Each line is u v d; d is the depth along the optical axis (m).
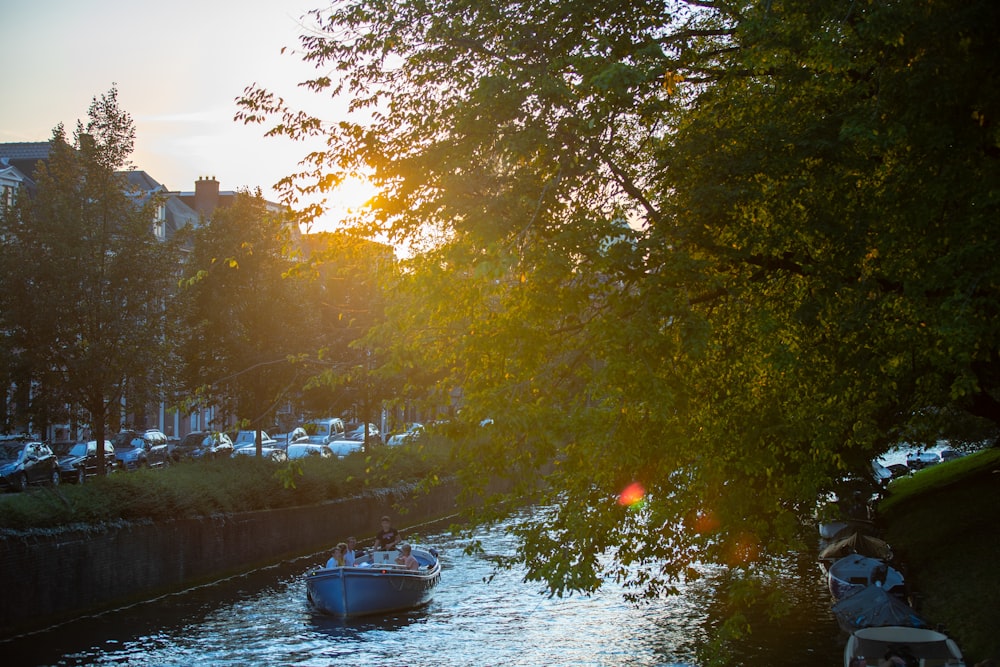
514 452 12.56
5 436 37.81
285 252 13.62
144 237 32.28
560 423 11.30
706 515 12.95
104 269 31.83
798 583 30.41
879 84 11.93
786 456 14.17
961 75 11.45
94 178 32.06
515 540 41.16
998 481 37.38
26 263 30.97
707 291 12.80
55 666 22.20
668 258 11.57
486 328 12.11
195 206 75.44
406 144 13.01
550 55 12.80
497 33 13.20
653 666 22.34
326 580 28.02
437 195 12.38
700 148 12.55
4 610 23.91
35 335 31.00
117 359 31.19
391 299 12.38
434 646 24.75
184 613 27.88
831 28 11.74
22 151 60.72
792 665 21.50
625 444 11.56
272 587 31.86
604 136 12.58
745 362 12.80
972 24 11.20
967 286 10.91
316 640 25.44
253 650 24.31
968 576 24.92
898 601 22.03
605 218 12.01
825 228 12.21
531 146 12.10
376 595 28.05
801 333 12.75
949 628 21.41
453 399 12.80
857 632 18.92
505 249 10.77
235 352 39.12
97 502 27.95
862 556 27.27
